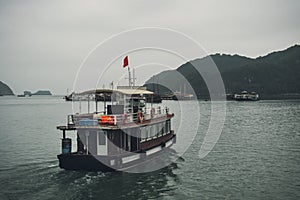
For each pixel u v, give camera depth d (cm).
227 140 6206
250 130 7638
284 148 5309
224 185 3338
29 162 4222
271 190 3175
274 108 15962
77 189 3098
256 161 4400
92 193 3022
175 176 3634
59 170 3672
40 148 5419
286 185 3319
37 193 3008
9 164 4097
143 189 3169
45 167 3869
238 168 4019
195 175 3691
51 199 2889
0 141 6259
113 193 3038
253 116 11500
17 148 5431
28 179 3381
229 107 16975
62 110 17762
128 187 3200
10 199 2873
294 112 13175
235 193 3100
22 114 14550
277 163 4272
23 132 7712
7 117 12731
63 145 3594
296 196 3005
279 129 7725
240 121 9831
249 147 5450
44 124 9762
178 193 3095
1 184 3241
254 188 3238
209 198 2975
